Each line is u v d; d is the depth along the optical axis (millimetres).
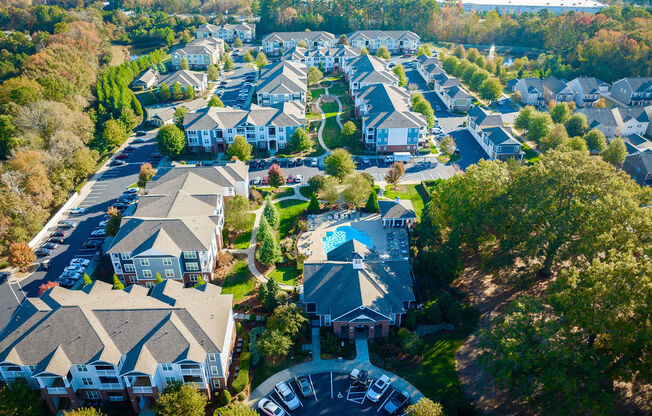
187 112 130875
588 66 175000
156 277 75062
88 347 55531
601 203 61812
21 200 91500
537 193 69188
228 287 77188
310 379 60781
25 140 108188
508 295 72750
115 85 150625
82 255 86750
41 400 55594
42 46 180875
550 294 60844
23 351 55375
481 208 74812
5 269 83250
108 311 59250
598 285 51406
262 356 64312
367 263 71500
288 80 156625
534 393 55812
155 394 56188
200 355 55406
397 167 104188
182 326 58219
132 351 55938
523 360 51375
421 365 62375
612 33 176625
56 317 57844
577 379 49812
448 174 113000
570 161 69688
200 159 122812
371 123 123312
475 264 80688
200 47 195000
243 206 89125
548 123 123625
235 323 69062
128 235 75750
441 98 164750
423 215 83812
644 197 66000
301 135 120812
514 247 72062
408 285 69750
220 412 53875
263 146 127312
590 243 61000
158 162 121188
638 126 133750
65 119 116812
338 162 103938
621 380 52125
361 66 170250
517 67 189375
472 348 64188
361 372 60625
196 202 86188
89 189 109000
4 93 126688
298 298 73000
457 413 53969
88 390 57312
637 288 50281
